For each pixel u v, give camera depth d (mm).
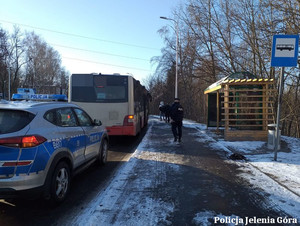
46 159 3680
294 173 5578
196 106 36188
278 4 10891
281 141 9469
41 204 4086
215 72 21500
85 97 9820
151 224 3373
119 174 5648
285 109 18500
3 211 3850
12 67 56844
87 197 4414
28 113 3775
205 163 6594
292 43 6164
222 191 4566
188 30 21969
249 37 14195
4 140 3369
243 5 14570
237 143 9289
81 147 5035
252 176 5438
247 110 10852
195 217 3572
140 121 13234
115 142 11000
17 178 3377
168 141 10242
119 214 3660
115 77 9867
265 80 9617
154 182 5078
